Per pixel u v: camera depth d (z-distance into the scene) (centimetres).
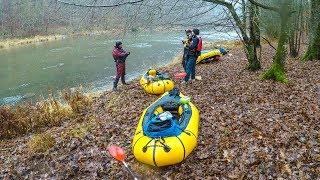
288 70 691
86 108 572
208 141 367
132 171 330
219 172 307
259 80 602
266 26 909
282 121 395
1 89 920
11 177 353
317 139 341
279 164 306
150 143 321
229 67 805
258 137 359
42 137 421
